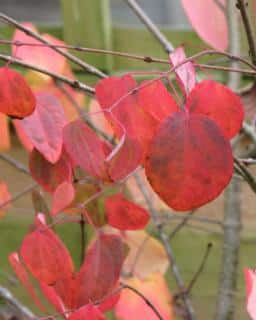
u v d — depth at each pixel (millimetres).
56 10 3828
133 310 2385
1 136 2348
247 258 3248
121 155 2033
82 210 2172
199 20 2250
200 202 1983
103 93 2043
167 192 1981
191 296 3262
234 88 2629
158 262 2529
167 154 1978
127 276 2484
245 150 2600
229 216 2609
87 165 2051
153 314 2389
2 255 3709
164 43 2523
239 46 2463
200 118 1979
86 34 3490
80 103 2617
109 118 2033
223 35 2256
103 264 2127
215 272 3393
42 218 2143
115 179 2039
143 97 2021
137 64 3482
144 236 2533
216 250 3391
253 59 2219
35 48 2396
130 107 2025
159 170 1979
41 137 2131
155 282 2455
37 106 2137
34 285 3256
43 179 2182
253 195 3227
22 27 2240
